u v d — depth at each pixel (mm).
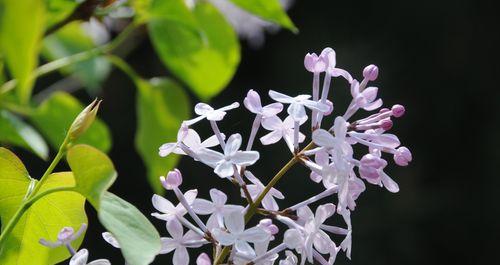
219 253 572
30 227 585
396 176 2270
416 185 2264
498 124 2268
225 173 562
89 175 538
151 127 769
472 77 2285
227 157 567
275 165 2119
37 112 760
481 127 2275
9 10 454
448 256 2219
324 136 554
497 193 2230
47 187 578
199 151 569
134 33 993
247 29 1458
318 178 579
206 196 2109
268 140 580
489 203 2230
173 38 754
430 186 2266
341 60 2279
